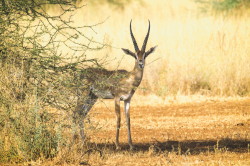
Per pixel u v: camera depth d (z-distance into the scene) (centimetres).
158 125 4025
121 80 3431
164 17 9181
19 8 2750
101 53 5238
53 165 2503
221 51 5822
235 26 6712
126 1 9969
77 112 2714
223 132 3662
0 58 2683
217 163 2550
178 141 3344
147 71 5550
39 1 2850
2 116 2595
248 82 5484
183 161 2648
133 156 2816
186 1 10356
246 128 3828
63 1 2769
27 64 2681
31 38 2689
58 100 2655
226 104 4909
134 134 3688
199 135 3562
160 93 5325
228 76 5503
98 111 4684
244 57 5675
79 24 6744
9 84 2625
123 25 7450
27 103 2608
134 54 3647
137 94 5362
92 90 3275
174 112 4575
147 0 10350
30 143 2603
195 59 5716
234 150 3003
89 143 3047
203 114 4462
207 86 5528
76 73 2736
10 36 2673
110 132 3766
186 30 6675
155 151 2998
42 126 2614
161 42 6278
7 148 2616
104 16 9050
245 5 8862
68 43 5134
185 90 5488
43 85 2672
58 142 2614
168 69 5634
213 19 7544
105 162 2634
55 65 2772
